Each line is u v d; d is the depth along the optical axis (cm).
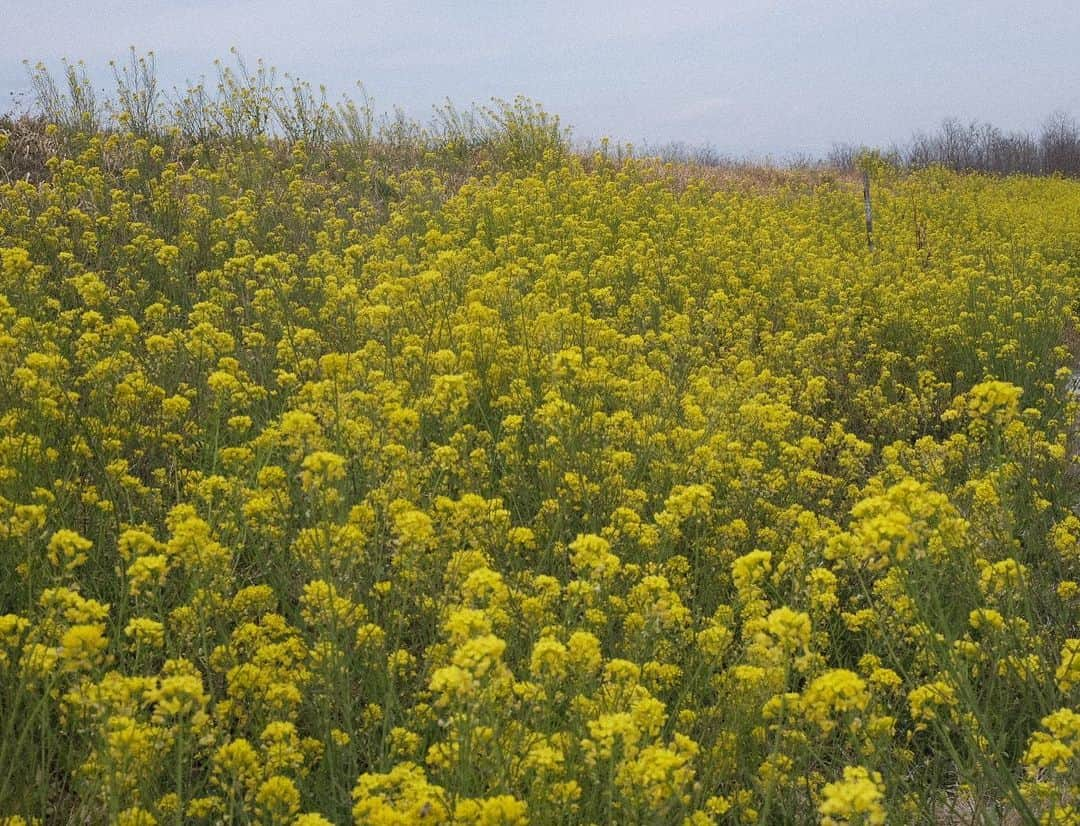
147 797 284
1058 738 296
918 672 399
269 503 434
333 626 330
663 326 934
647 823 264
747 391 756
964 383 959
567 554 473
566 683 335
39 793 298
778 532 541
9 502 379
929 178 2675
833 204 1911
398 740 328
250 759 283
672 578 467
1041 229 1753
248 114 1570
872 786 224
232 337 684
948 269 1427
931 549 428
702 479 578
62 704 313
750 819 319
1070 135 4825
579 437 577
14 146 1291
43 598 305
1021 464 597
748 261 1277
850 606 479
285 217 1205
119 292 872
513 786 289
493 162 1775
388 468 514
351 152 1625
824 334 1030
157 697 254
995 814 341
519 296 839
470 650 246
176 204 1107
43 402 489
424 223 1273
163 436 557
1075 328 1175
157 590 343
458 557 386
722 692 353
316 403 522
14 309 597
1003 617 410
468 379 599
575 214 1420
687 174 2148
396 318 771
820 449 628
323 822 246
